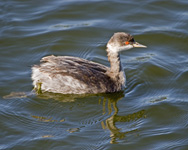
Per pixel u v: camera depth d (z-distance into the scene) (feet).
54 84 48.49
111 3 67.77
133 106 47.42
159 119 45.09
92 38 60.08
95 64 51.01
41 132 42.34
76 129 42.93
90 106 47.29
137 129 43.32
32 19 63.36
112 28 62.13
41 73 48.98
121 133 42.57
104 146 40.45
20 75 51.75
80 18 64.23
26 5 66.64
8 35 59.47
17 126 43.21
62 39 59.31
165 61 55.88
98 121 44.47
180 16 64.95
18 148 39.86
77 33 60.80
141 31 61.62
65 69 48.26
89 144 40.63
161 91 50.31
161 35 60.95
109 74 50.42
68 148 39.96
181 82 51.85
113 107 47.32
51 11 65.26
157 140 41.57
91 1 67.92
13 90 49.03
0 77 51.01
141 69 54.39
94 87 48.60
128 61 56.24
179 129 43.34
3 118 44.24
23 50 56.80
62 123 43.88
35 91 49.06
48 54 56.29
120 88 50.52
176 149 40.27
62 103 47.57
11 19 62.90
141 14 65.51
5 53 55.88
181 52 57.98
